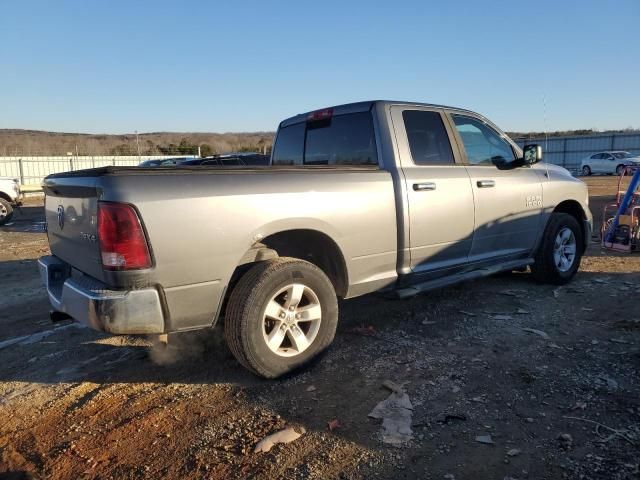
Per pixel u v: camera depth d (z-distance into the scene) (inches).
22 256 394.9
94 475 108.8
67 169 1478.8
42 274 161.0
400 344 173.2
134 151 2114.9
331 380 148.5
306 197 149.9
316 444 116.9
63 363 169.9
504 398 134.0
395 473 105.5
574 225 245.8
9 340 194.4
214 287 134.8
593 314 198.1
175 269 127.6
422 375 149.0
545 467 105.8
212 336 184.9
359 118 186.9
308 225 150.5
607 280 249.4
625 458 107.5
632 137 1742.1
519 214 218.7
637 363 151.9
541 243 234.2
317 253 167.8
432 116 195.6
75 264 144.8
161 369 161.3
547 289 235.8
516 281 250.7
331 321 156.5
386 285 175.6
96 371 162.2
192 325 135.1
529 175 226.7
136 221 121.9
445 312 205.6
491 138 220.5
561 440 114.8
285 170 149.7
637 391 135.3
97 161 1539.1
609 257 307.3
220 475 107.1
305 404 135.2
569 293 228.4
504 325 188.7
